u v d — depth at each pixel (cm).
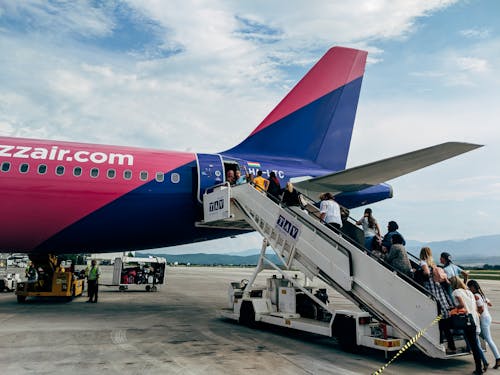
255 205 1262
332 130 1975
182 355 866
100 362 793
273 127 1914
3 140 1495
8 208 1391
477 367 807
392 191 1873
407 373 795
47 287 1853
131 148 1634
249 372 747
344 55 2008
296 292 1253
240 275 5916
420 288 870
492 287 4141
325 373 760
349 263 937
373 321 1004
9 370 732
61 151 1495
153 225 1591
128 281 2659
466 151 1215
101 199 1475
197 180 1555
